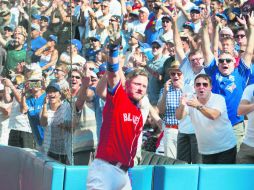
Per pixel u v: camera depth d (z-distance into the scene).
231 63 16.03
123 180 10.83
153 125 17.95
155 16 24.09
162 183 11.92
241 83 16.09
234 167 12.29
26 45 15.23
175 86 17.02
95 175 10.72
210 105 14.19
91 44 20.20
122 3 25.34
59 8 14.10
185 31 21.50
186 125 15.97
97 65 18.89
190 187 12.06
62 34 13.66
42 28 14.37
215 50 18.55
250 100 13.70
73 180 11.49
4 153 14.20
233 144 14.32
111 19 22.23
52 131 12.85
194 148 15.87
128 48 22.77
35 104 14.02
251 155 13.71
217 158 14.34
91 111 13.95
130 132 10.80
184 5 24.66
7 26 16.31
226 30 18.38
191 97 15.02
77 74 13.45
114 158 10.70
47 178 11.70
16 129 15.36
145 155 14.73
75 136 13.70
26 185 13.23
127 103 10.83
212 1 22.83
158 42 20.88
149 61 21.05
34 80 14.05
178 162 13.50
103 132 10.86
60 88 13.02
